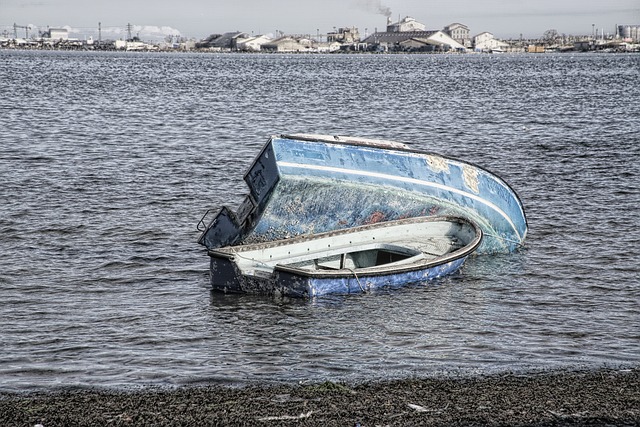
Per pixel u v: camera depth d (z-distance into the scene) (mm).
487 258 17875
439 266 16031
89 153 31578
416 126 44062
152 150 32875
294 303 14734
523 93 70375
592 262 17484
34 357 12133
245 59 186250
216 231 17047
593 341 12844
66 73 100062
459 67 138500
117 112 49406
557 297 15133
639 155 31797
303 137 16438
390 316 14039
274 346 12656
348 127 43938
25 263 17141
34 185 24766
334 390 10742
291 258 16109
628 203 23094
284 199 16203
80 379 11312
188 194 24359
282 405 10203
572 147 34406
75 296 15164
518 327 13508
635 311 14336
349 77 99562
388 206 17125
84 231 19766
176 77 95750
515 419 9703
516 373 11430
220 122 44906
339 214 16734
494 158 31859
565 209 22422
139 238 19297
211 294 15336
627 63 160375
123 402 10383
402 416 9812
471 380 11148
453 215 17781
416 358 12117
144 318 13953
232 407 10148
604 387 10844
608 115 49188
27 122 42250
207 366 11828
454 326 13555
